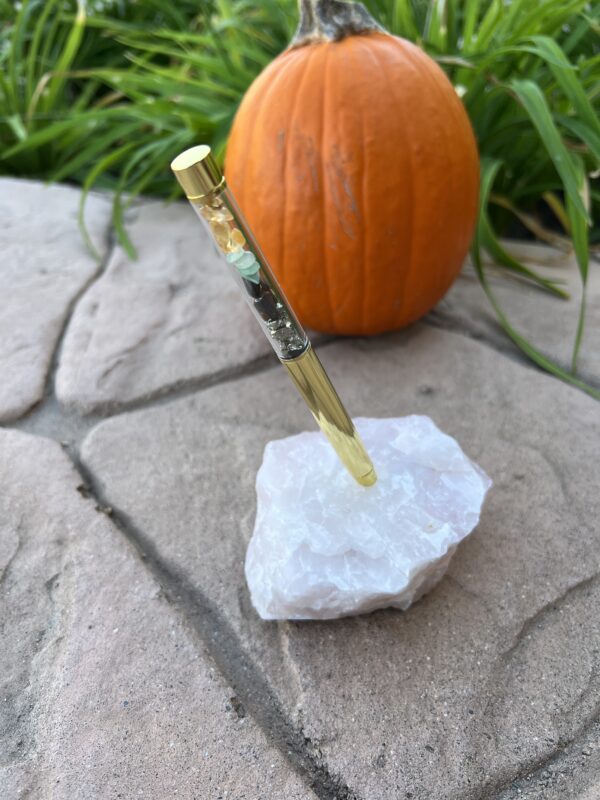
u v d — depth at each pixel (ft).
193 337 1.50
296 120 1.18
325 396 0.76
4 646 0.89
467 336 1.47
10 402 1.33
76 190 2.20
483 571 0.93
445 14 1.81
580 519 1.00
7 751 0.77
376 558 0.84
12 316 1.58
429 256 1.27
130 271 1.75
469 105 1.70
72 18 2.38
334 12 1.20
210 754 0.75
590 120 1.38
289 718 0.79
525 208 1.96
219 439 1.22
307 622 0.88
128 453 1.20
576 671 0.81
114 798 0.72
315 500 0.89
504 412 1.22
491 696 0.79
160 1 2.68
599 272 1.66
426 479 0.91
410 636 0.86
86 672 0.84
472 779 0.72
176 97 1.99
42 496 1.10
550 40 1.44
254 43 2.21
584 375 1.31
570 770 0.73
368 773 0.73
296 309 1.37
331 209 1.20
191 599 0.95
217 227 0.60
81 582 0.96
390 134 1.16
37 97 2.23
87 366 1.41
